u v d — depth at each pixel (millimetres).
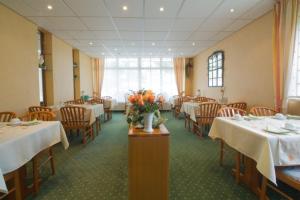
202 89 7762
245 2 3391
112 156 3344
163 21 4262
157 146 1688
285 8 3252
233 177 2564
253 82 4344
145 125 1767
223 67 5828
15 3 3365
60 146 3891
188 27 4684
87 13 3799
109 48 6996
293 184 1627
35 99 4418
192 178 2539
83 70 7848
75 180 2500
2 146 1651
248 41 4512
